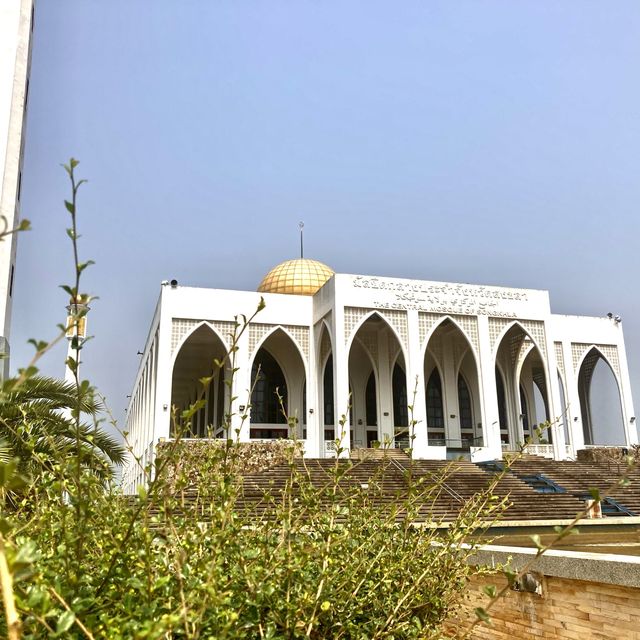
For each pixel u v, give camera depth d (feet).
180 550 11.09
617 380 128.36
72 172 9.15
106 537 11.86
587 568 18.74
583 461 104.88
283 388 124.47
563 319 127.34
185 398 167.73
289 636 11.97
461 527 17.65
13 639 5.95
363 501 17.42
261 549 13.03
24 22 61.67
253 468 79.97
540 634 20.43
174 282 102.99
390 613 14.75
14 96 59.16
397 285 102.73
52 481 12.72
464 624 23.07
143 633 8.23
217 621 10.82
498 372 132.05
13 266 59.72
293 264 133.28
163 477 11.33
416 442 98.73
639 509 74.08
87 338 10.12
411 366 100.78
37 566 10.41
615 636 18.04
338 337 98.27
